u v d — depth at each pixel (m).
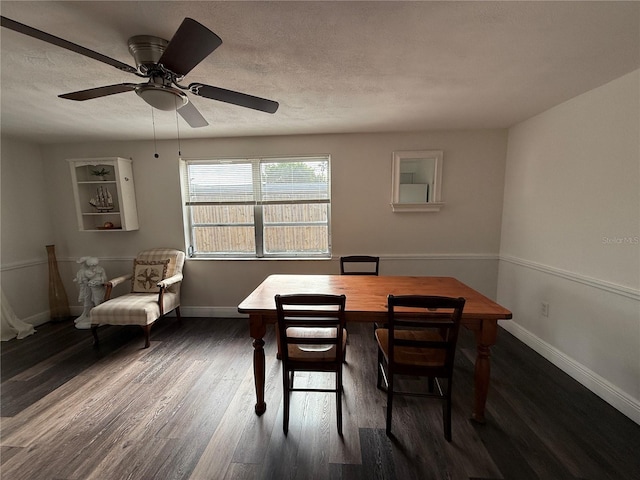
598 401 1.92
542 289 2.50
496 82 1.88
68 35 1.31
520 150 2.79
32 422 1.78
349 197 3.25
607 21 1.24
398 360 1.65
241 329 3.15
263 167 3.33
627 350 1.78
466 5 1.14
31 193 3.29
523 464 1.46
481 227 3.16
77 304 3.62
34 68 1.59
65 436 1.67
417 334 1.96
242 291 3.45
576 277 2.13
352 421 1.77
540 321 2.54
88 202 3.41
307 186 3.34
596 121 1.96
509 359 2.45
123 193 3.20
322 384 2.15
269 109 1.73
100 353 2.65
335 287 2.18
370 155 3.17
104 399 1.99
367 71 1.71
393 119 2.66
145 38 1.31
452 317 1.58
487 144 3.04
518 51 1.49
